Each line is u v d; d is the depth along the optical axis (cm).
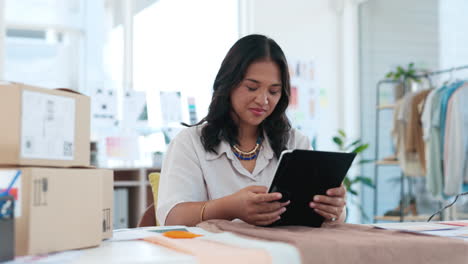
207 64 457
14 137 84
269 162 167
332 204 127
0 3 407
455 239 101
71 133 93
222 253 80
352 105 504
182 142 164
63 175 87
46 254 83
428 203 440
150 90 439
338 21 506
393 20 482
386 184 484
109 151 416
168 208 150
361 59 511
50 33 491
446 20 433
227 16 469
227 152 162
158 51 445
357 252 88
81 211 90
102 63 444
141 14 441
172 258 77
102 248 90
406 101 411
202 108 452
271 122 167
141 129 426
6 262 76
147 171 402
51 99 89
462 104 400
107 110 418
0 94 84
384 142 487
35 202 82
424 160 402
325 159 122
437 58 442
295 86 482
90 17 448
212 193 160
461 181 379
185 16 453
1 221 76
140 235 108
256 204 123
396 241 93
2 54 407
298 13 491
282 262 82
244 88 154
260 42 154
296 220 127
